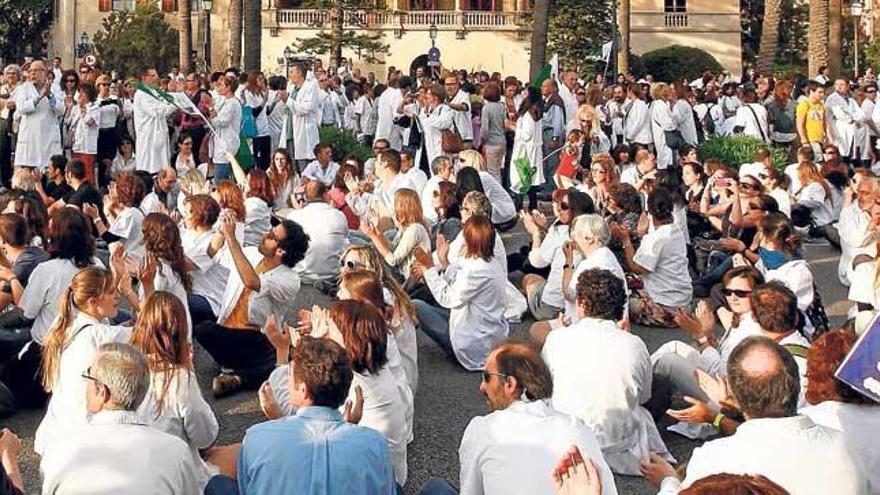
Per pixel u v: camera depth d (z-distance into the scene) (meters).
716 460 4.79
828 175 16.06
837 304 12.34
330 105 22.17
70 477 4.97
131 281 8.72
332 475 4.86
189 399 6.02
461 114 18.27
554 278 10.94
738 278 7.52
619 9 45.69
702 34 52.88
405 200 11.06
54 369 6.61
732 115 23.97
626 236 11.20
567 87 20.98
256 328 8.63
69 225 8.17
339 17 48.72
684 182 15.73
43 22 55.38
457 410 8.64
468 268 9.59
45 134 17.59
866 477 4.78
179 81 18.50
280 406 6.59
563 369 7.09
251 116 19.09
